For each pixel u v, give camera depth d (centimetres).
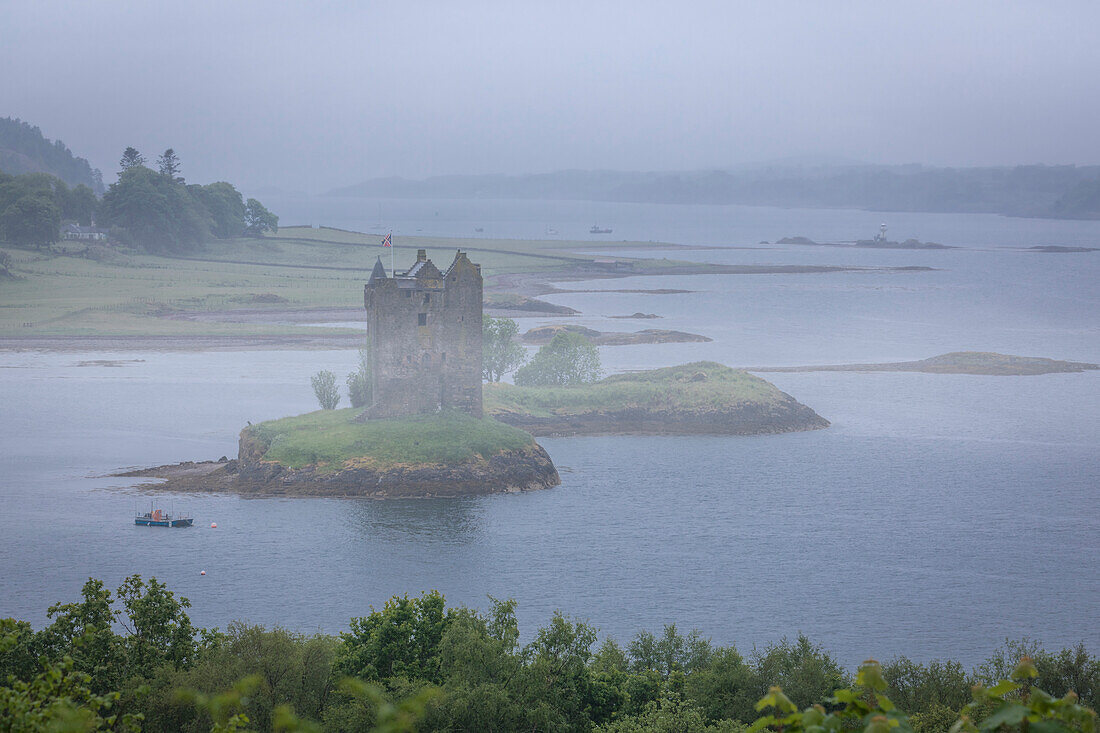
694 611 14912
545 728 9238
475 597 15275
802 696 9775
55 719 3812
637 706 10069
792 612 14975
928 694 9900
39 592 14988
